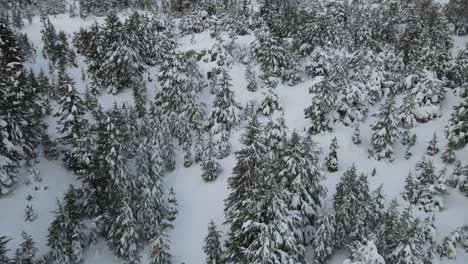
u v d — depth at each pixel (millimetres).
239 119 41094
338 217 26094
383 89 43562
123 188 30328
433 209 29781
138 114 43031
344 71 43188
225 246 25828
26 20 70500
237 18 59406
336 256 26859
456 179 31719
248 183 24688
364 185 27266
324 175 32688
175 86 41375
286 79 48156
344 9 60656
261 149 25734
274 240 21250
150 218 29625
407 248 22172
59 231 26875
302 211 25906
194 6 69000
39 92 41844
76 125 34219
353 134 38406
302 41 53438
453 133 35188
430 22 57875
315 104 38781
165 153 37094
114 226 28094
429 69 44531
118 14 76250
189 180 36625
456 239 26641
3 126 30328
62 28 65750
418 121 39812
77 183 35188
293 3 65438
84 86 48531
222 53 50375
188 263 29172
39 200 32406
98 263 29375
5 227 29203
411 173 33844
